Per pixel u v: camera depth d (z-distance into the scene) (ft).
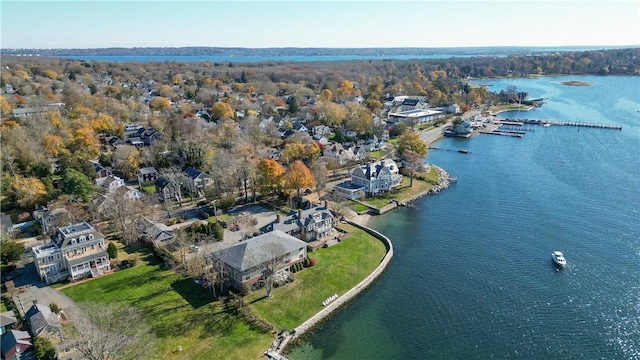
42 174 439.63
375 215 397.80
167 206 398.83
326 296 264.52
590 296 265.54
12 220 367.25
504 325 241.14
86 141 513.45
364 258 311.68
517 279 285.43
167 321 236.02
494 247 329.93
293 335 230.48
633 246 326.44
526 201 422.00
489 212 398.21
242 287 260.21
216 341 222.07
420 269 300.40
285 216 381.81
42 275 276.62
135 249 320.70
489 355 219.82
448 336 233.76
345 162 539.29
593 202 414.62
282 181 412.36
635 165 531.09
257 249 273.75
